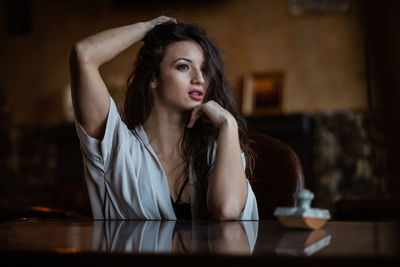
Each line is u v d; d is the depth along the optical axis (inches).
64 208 126.4
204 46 66.2
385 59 14.7
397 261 21.0
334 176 217.5
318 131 222.8
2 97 266.7
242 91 232.7
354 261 21.5
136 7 253.9
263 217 67.7
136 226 43.1
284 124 217.6
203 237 32.9
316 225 36.9
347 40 222.7
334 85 223.1
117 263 24.2
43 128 267.6
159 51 64.4
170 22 68.1
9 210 87.8
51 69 270.7
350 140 217.5
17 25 277.0
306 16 229.6
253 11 236.4
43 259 25.3
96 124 58.9
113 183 59.1
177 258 23.4
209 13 240.7
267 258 22.3
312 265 21.8
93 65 57.7
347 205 78.6
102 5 261.9
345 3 224.1
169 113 64.1
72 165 259.9
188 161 63.8
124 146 59.5
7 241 30.4
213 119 59.8
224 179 55.6
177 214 61.7
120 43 61.2
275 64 231.6
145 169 60.9
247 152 69.7
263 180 69.3
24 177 267.6
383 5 14.6
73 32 267.6
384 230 35.6
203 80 64.3
